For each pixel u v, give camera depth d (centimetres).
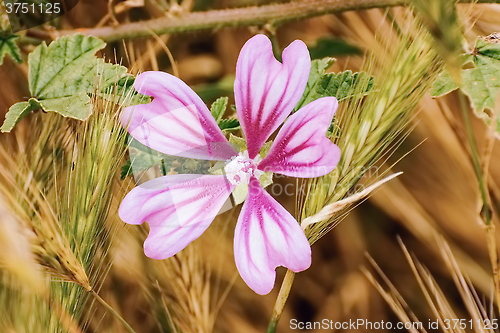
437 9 25
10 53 29
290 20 29
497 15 29
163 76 26
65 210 27
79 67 28
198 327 29
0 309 28
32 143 28
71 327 27
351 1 29
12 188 27
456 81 26
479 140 32
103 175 27
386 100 27
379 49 28
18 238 26
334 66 32
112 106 27
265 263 26
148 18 32
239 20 29
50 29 29
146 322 32
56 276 27
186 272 29
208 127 26
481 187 27
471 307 30
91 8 31
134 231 29
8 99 30
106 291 31
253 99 26
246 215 26
